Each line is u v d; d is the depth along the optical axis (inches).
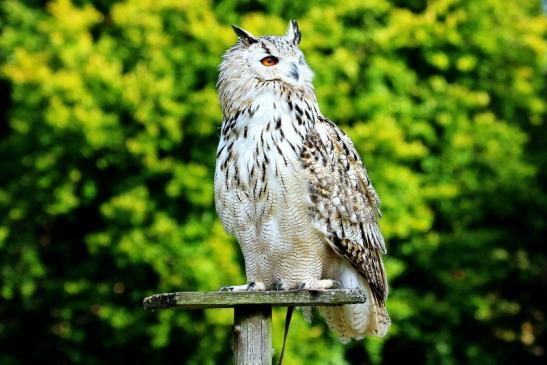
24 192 665.6
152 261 605.9
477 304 653.9
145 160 610.5
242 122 274.7
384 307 292.7
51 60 657.6
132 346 681.0
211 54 623.5
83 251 689.0
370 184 290.8
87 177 638.5
